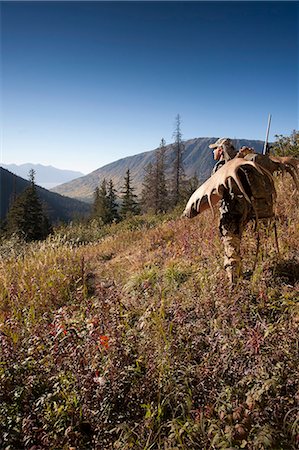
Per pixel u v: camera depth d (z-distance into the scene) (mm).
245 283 4973
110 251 10438
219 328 4289
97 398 3549
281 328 3877
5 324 5477
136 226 17922
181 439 3012
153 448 3104
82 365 3924
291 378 3201
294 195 7824
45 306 6898
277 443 2723
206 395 3393
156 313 4816
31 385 3955
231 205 5086
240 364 3627
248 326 4199
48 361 4297
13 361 4332
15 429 3457
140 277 6648
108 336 4355
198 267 6219
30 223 45094
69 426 3375
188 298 5348
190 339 4250
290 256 5621
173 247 8062
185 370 3736
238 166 4645
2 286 7777
